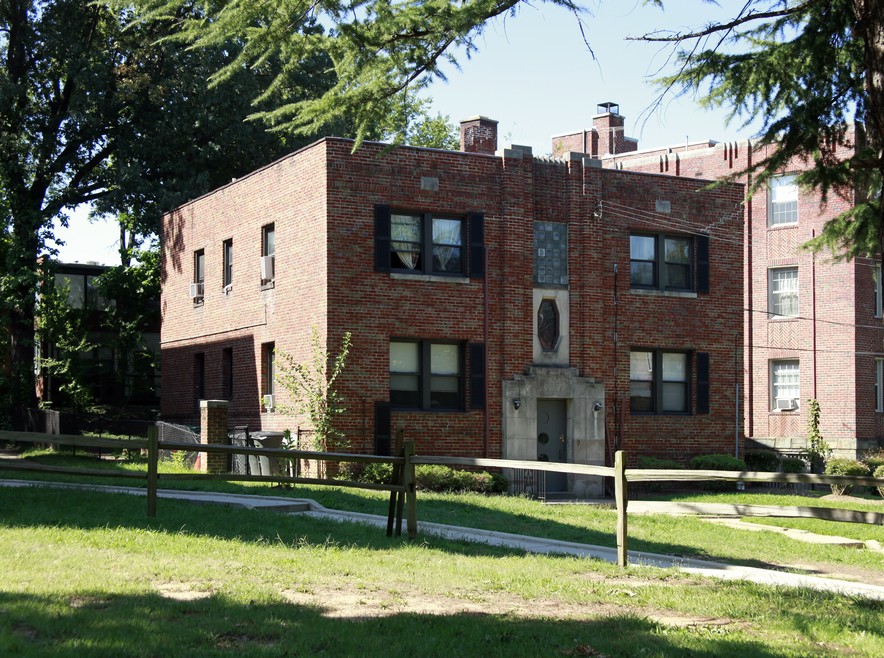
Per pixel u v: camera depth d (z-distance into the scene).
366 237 27.12
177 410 35.50
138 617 7.84
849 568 15.12
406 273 27.56
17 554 10.31
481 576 10.91
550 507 21.44
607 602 9.80
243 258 31.33
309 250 27.56
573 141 52.25
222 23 11.59
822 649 7.92
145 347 43.47
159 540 11.94
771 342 42.09
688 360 31.53
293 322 28.41
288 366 28.48
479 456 28.03
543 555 13.39
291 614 8.32
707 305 31.56
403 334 27.39
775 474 10.95
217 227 33.09
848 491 30.89
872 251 14.98
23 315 41.44
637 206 30.62
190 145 42.16
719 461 29.98
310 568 10.86
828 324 40.81
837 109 13.59
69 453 33.41
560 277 29.44
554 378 28.95
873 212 14.59
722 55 13.01
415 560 11.96
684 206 31.33
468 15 11.41
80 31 39.75
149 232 41.84
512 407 28.30
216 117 40.66
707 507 11.92
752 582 11.60
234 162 43.19
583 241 29.72
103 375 43.78
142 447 13.78
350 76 12.32
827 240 15.34
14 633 7.09
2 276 40.28
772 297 42.25
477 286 28.30
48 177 42.44
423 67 12.27
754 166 14.00
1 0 39.06
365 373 26.88
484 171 28.58
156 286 42.56
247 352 30.98
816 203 40.94
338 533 14.22
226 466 25.92
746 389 42.53
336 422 26.44
